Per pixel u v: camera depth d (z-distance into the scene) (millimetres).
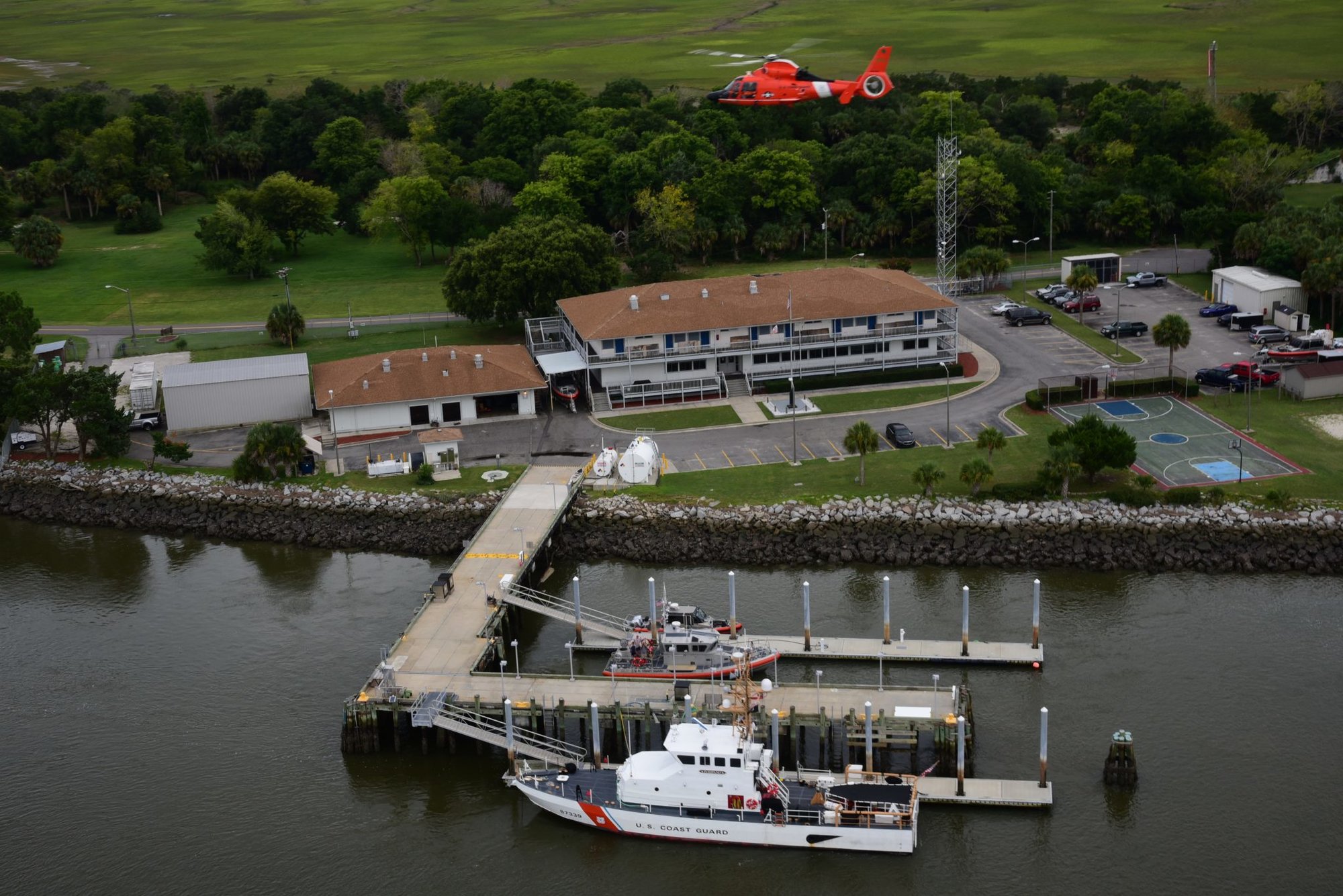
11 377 170250
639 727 110000
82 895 93312
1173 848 93625
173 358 197750
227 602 133750
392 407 167625
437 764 107188
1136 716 107688
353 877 94875
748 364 177250
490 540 136375
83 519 154500
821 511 141000
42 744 110312
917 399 172000
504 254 199000
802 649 118562
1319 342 179125
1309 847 93000
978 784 100062
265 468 155625
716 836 97375
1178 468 146875
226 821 100625
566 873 95312
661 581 134500
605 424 168500
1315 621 121000
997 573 132875
